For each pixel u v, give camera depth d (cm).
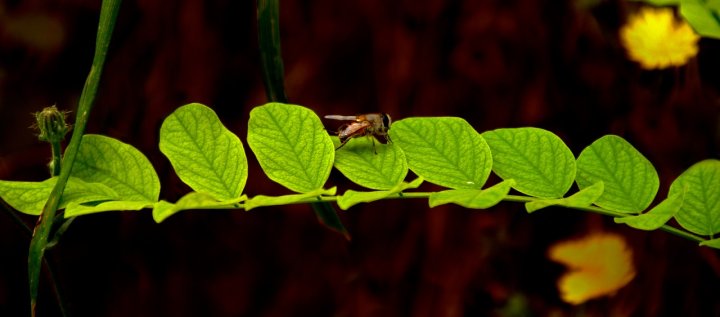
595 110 95
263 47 48
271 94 49
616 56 95
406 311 93
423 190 93
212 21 86
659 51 94
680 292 98
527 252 96
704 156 97
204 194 38
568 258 95
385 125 42
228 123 88
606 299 97
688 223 42
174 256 89
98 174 42
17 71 86
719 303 97
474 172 41
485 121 94
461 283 94
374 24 90
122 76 85
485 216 94
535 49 93
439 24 91
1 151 83
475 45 92
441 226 93
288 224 90
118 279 88
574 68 95
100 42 41
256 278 90
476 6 91
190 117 41
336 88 91
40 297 86
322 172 41
